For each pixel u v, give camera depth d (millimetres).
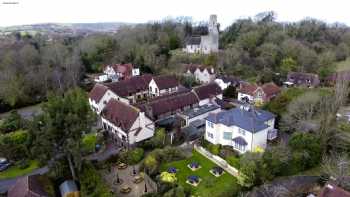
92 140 46156
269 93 66750
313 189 34844
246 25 120250
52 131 31734
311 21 128000
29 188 29844
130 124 45656
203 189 34875
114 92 62719
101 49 106625
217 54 96562
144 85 72250
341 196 26766
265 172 34938
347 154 39938
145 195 33125
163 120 52812
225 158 41594
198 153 44406
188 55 102375
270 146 44031
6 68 74250
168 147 43250
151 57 95500
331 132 41625
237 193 34281
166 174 36406
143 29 124312
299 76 79812
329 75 79000
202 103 61844
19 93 70500
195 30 133625
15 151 42250
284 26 120000
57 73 78875
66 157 36500
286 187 34781
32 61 82062
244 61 91438
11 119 54406
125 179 38000
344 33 115125
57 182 35812
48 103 35312
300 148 39031
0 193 35031
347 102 56250
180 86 75625
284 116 47719
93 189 33188
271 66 90312
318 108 46625
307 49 92250
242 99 71250
